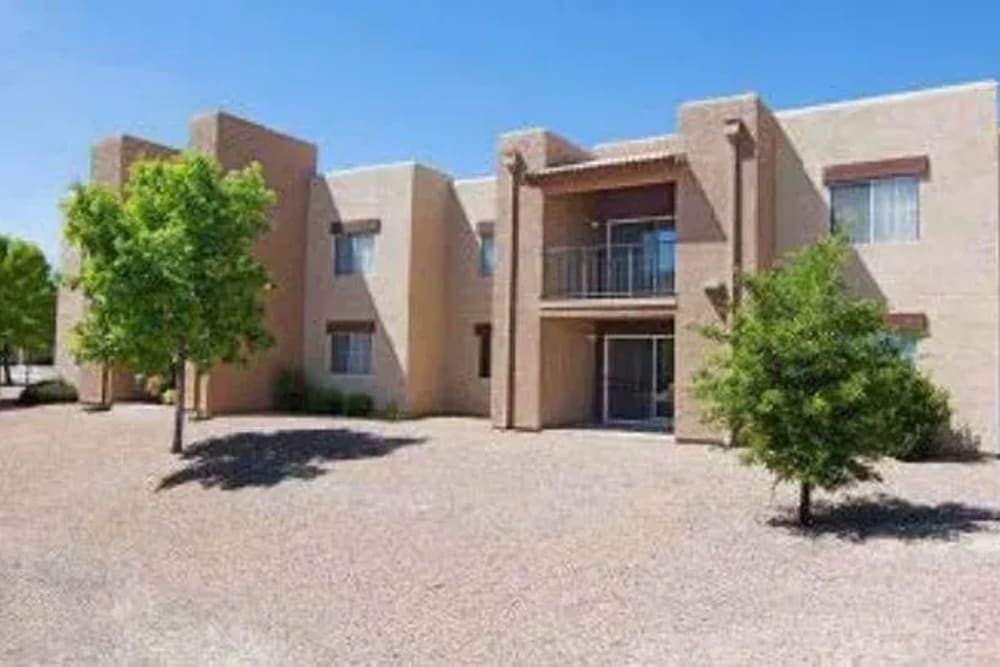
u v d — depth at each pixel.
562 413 25.30
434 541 14.73
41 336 40.62
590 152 26.89
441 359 30.44
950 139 20.81
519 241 25.20
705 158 22.25
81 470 22.22
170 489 19.72
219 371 28.67
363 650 10.86
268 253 30.50
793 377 13.84
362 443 21.88
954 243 20.67
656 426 25.09
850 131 21.98
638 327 25.91
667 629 10.77
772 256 22.47
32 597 13.59
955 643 9.43
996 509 14.70
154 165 22.59
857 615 10.47
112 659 10.95
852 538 13.32
